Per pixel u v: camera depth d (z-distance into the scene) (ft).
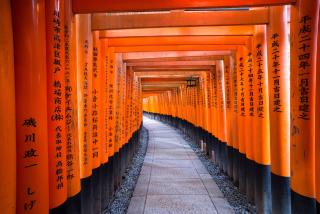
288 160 12.64
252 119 16.49
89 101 12.86
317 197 8.54
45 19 7.87
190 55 22.12
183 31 15.06
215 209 17.20
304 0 9.43
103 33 15.28
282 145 12.66
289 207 12.69
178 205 17.97
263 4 10.11
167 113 86.02
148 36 15.19
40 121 7.09
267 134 15.05
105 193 17.07
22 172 6.74
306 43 9.44
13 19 6.59
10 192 6.11
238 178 21.13
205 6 10.20
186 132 54.13
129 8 10.36
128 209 17.40
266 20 12.68
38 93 7.01
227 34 14.99
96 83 14.53
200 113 38.29
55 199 8.34
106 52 16.78
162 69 30.22
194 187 21.70
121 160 23.25
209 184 22.44
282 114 12.57
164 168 28.43
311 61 9.36
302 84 9.63
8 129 6.06
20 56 6.64
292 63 10.20
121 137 23.43
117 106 21.43
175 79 47.44
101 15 13.12
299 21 9.70
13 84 6.35
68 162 9.75
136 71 33.37
